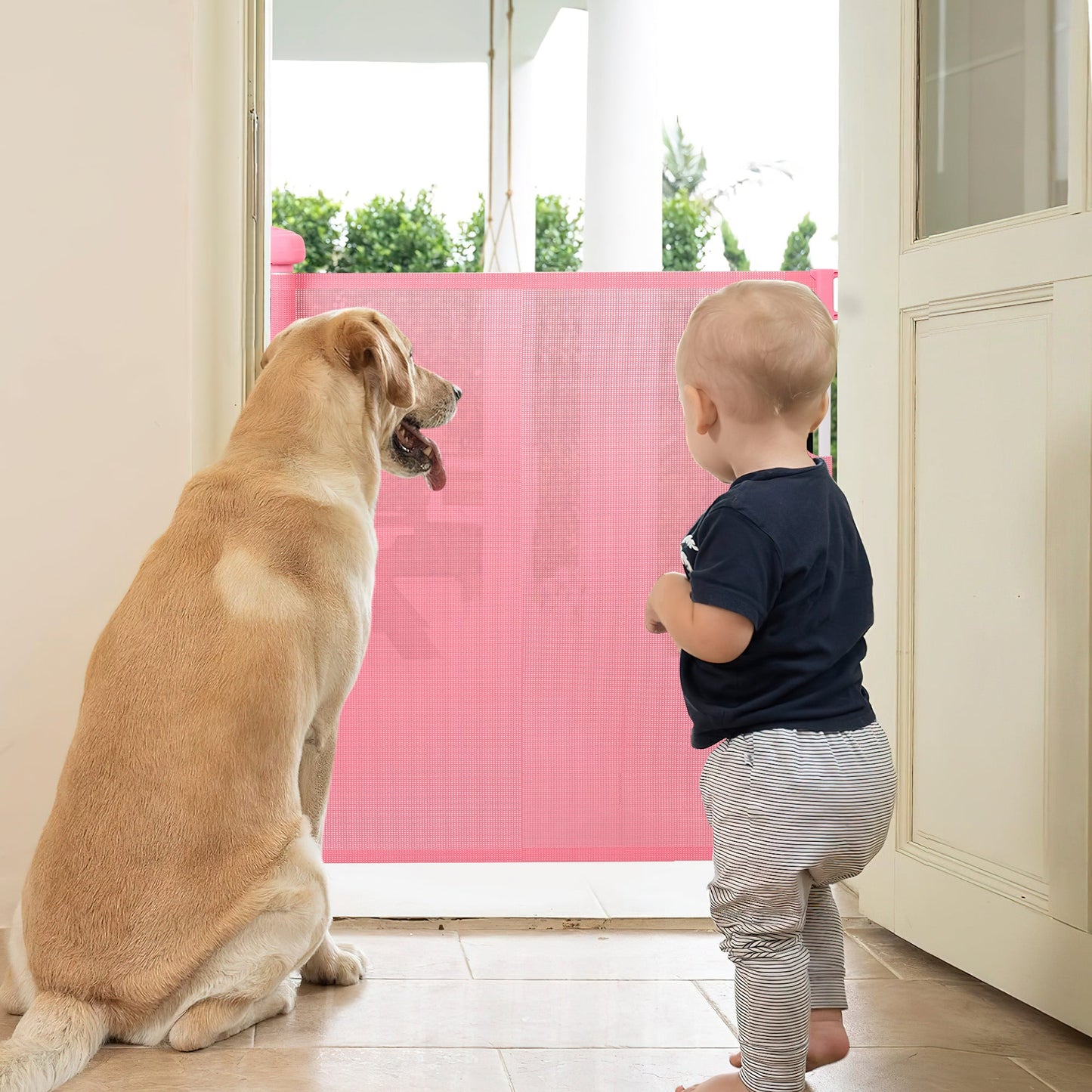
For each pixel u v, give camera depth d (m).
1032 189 1.87
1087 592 1.68
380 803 2.36
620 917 2.20
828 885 1.50
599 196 4.41
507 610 2.37
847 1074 1.56
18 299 2.04
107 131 2.03
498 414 2.35
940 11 2.01
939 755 1.99
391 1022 1.71
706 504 2.38
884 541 2.11
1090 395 1.68
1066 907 1.70
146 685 1.61
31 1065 1.42
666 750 2.39
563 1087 1.49
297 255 2.50
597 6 4.37
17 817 2.07
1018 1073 1.56
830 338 1.44
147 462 2.07
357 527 1.80
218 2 2.10
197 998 1.58
